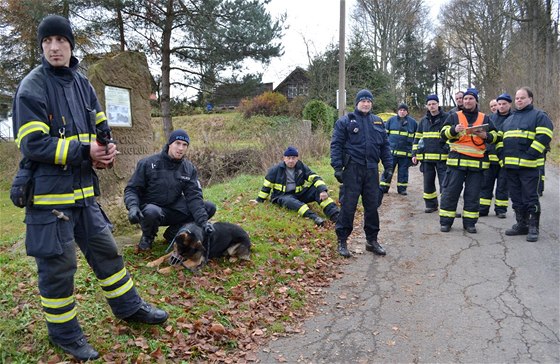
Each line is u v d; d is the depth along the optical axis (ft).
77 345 10.93
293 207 25.95
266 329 14.06
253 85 71.61
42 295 10.66
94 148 10.23
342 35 55.67
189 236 16.22
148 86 21.66
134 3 62.75
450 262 19.45
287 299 16.10
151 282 14.96
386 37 123.13
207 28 64.80
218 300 15.05
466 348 12.72
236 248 18.13
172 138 17.19
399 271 18.80
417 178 43.83
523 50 95.04
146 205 17.04
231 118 94.84
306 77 97.45
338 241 21.07
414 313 14.99
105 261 11.73
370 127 20.20
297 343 13.32
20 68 74.54
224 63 67.87
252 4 66.74
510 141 22.18
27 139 9.69
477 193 23.47
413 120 34.78
